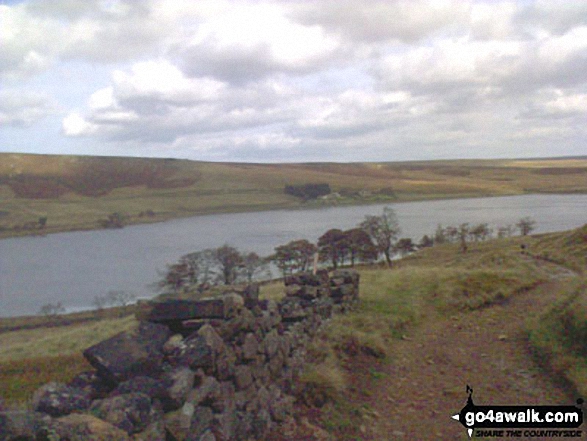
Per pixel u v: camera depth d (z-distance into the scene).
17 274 130.88
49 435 3.68
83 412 4.62
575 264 26.14
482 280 20.28
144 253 157.50
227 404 6.51
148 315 6.90
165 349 6.16
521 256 32.81
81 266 140.12
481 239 114.62
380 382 10.14
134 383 5.28
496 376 10.31
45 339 20.11
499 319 15.18
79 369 8.59
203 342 6.23
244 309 7.75
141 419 4.79
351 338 12.01
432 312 16.20
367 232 86.06
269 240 162.75
